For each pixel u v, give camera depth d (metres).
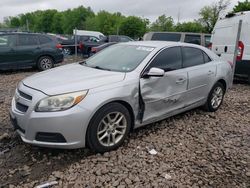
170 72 4.68
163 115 4.72
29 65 11.27
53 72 4.45
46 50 11.53
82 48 18.52
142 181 3.33
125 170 3.54
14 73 10.85
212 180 3.42
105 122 3.87
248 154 4.11
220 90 6.01
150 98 4.36
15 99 3.96
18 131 3.83
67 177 3.38
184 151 4.11
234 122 5.41
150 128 4.88
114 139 3.99
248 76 8.76
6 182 3.28
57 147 3.58
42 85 3.77
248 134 4.85
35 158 3.79
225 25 9.34
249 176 3.55
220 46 9.49
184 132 4.79
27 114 3.57
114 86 3.89
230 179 3.46
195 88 5.25
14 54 10.78
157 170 3.56
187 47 5.26
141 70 4.29
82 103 3.59
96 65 4.79
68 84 3.73
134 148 4.12
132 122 4.27
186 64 5.11
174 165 3.71
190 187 3.27
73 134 3.56
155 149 4.12
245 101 7.05
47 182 3.28
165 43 5.02
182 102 5.05
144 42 5.16
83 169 3.55
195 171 3.59
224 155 4.05
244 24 8.50
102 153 3.93
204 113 5.84
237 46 8.25
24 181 3.30
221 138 4.63
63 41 20.09
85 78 3.97
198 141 4.47
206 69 5.48
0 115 5.35
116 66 4.54
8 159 3.76
